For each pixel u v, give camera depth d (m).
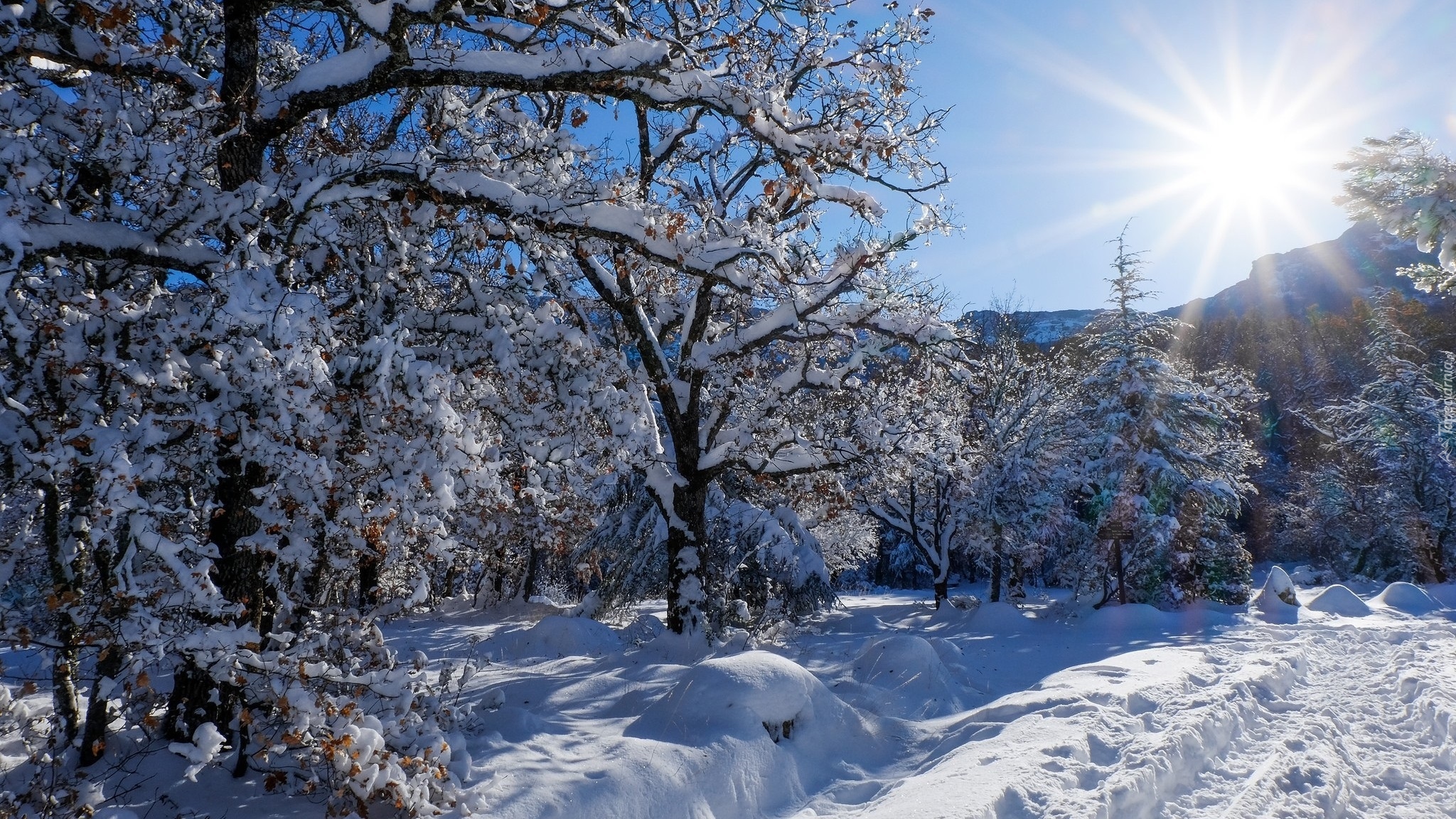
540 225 6.71
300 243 6.04
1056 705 8.17
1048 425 27.41
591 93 6.80
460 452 5.45
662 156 13.91
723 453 13.24
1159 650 13.30
